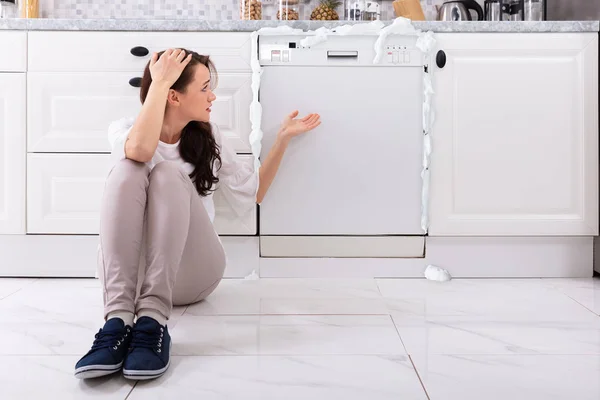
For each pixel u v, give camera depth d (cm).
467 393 102
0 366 115
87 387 105
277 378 109
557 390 103
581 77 199
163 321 119
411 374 111
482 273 204
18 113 196
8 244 201
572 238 204
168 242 122
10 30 195
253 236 201
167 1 260
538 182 200
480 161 200
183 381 108
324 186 199
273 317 152
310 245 202
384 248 202
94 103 196
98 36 195
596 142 200
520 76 199
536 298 173
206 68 154
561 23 197
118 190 122
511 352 124
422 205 200
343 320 149
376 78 198
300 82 197
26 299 172
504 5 238
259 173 191
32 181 197
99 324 145
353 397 100
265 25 197
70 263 202
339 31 196
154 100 132
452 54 198
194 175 162
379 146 199
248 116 197
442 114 199
